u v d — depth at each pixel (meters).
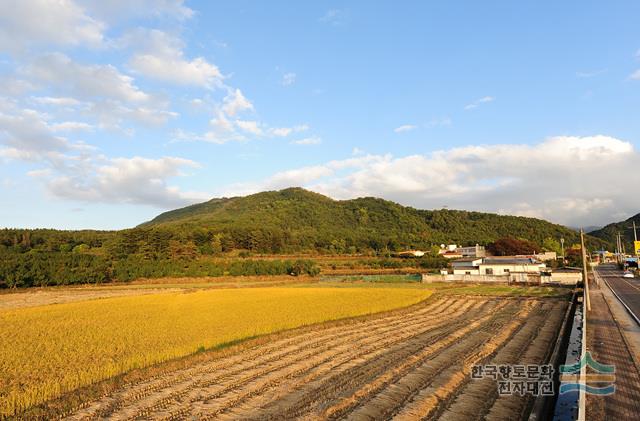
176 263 77.25
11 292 57.47
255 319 28.53
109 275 69.44
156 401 13.89
